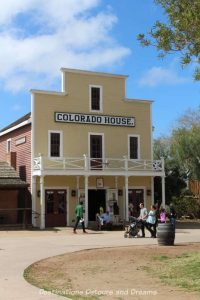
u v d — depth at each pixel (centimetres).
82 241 2272
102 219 3052
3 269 1408
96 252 1828
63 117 3344
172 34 1363
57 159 3294
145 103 3647
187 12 1312
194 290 1119
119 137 3531
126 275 1328
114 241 2269
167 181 3950
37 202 3212
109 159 3384
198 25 1305
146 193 3584
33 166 3219
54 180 3275
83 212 3136
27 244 2122
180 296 1048
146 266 1481
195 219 4072
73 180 3341
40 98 3291
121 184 3512
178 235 2594
